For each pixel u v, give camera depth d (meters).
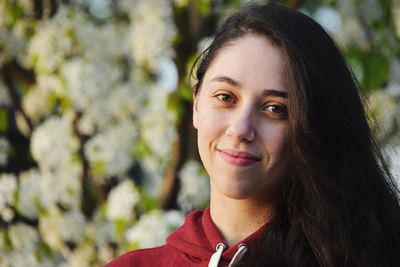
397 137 4.11
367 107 2.49
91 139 4.36
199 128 2.16
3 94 4.61
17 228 4.52
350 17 4.30
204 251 2.21
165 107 4.29
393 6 4.28
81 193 4.50
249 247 2.16
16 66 4.61
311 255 2.16
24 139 5.00
